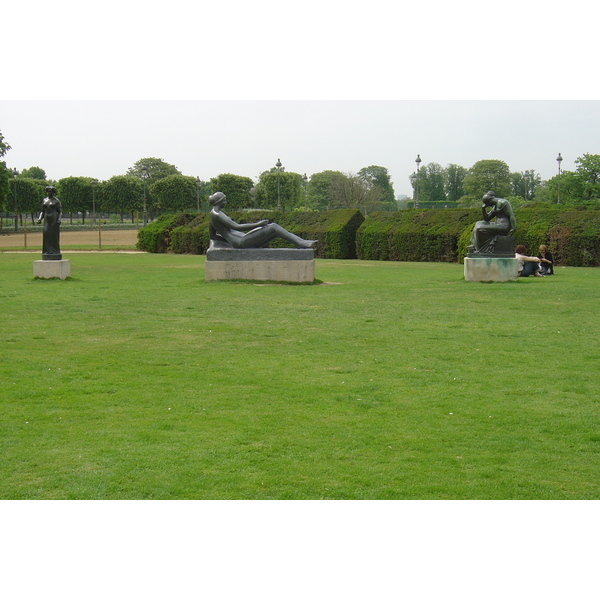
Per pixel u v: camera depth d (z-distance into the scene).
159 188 108.12
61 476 6.16
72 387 9.00
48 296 18.62
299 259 22.02
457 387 8.95
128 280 23.69
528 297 18.03
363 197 105.81
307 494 5.84
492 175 99.75
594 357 10.62
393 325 13.70
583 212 33.94
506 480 6.08
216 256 22.44
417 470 6.30
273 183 105.56
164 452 6.71
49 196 23.56
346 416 7.78
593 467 6.34
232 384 9.16
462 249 35.94
